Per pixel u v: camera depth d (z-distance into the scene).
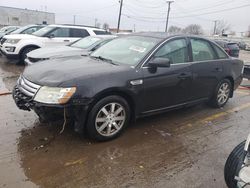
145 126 4.84
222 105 6.16
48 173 3.32
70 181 3.20
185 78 4.96
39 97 3.75
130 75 4.21
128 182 3.26
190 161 3.80
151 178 3.36
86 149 3.90
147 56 4.50
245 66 8.52
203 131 4.82
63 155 3.72
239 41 49.81
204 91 5.52
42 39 10.78
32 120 4.80
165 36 4.96
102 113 4.02
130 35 5.37
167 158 3.84
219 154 4.05
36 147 3.88
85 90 3.77
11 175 3.24
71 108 3.73
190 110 5.89
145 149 4.04
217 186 3.29
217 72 5.64
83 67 4.21
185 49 5.08
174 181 3.34
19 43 10.50
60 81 3.76
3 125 4.54
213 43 5.75
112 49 5.09
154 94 4.55
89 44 8.75
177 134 4.62
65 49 8.37
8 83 7.57
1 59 12.16
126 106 4.26
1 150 3.76
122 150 3.96
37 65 4.57
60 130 4.42
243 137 4.68
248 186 2.54
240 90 8.22
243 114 5.85
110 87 3.95
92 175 3.33
